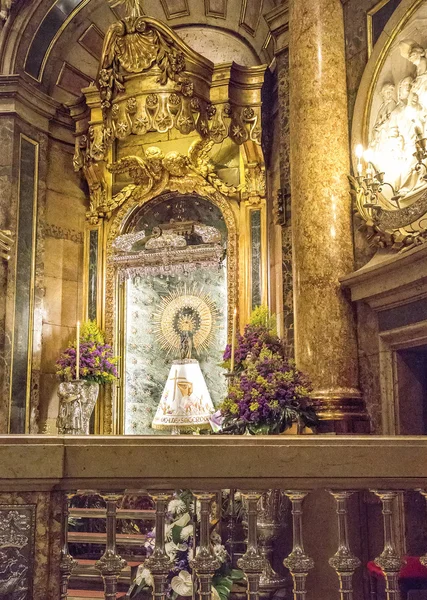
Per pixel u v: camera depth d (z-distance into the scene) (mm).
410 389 6434
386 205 6551
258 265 9492
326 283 6766
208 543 3012
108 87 8797
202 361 9883
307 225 6938
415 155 5711
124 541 6852
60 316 10000
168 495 3020
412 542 5668
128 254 9922
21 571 2902
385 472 3008
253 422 6230
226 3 10125
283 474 2986
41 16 9977
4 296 9273
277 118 9367
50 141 10297
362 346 6730
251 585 2975
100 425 9812
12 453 2926
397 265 5895
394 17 6703
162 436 3023
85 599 5188
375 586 5328
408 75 6582
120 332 10047
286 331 8289
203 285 10086
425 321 5863
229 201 9797
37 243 9836
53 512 2982
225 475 2980
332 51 7199
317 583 4340
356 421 6477
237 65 9164
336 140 7043
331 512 4367
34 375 9508
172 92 8656
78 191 10469
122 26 8672
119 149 10266
